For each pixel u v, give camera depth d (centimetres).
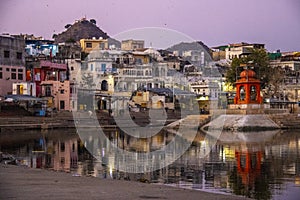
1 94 6806
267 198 1507
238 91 6097
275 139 4169
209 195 1345
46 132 5109
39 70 7250
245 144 3609
